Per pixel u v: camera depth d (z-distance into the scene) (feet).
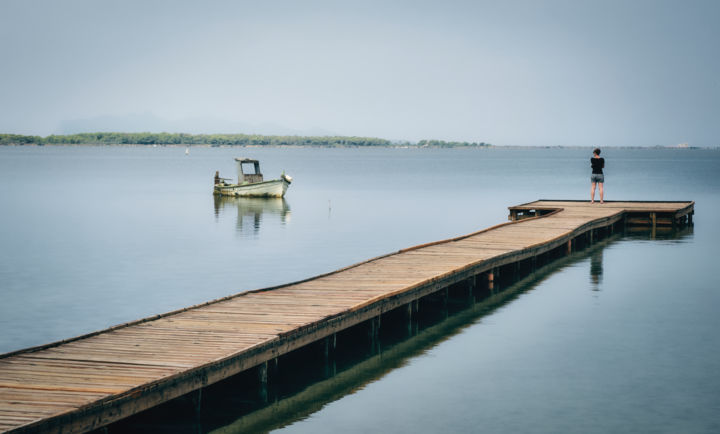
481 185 242.78
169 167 416.26
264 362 38.86
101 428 29.68
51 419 26.96
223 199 178.09
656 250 90.33
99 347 37.58
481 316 56.90
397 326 54.60
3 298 63.72
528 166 478.18
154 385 31.37
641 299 61.82
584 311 57.88
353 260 85.05
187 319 43.83
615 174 333.83
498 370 43.55
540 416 36.40
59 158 606.14
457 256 69.21
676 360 45.01
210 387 39.68
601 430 34.63
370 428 35.14
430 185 241.14
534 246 75.66
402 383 41.52
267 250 93.20
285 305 47.75
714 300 61.21
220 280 72.38
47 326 54.24
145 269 78.74
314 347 44.96
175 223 125.59
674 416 36.29
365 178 293.02
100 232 112.16
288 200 175.73
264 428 35.22
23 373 33.12
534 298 62.90
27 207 155.12
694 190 211.41
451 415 36.65
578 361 45.03
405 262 65.82
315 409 37.68
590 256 85.87
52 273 76.18
